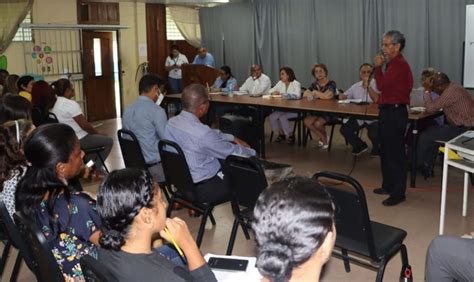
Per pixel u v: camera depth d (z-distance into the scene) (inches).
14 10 285.4
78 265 67.3
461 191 166.2
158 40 371.2
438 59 278.1
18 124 87.6
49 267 62.6
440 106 171.3
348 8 311.1
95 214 68.3
